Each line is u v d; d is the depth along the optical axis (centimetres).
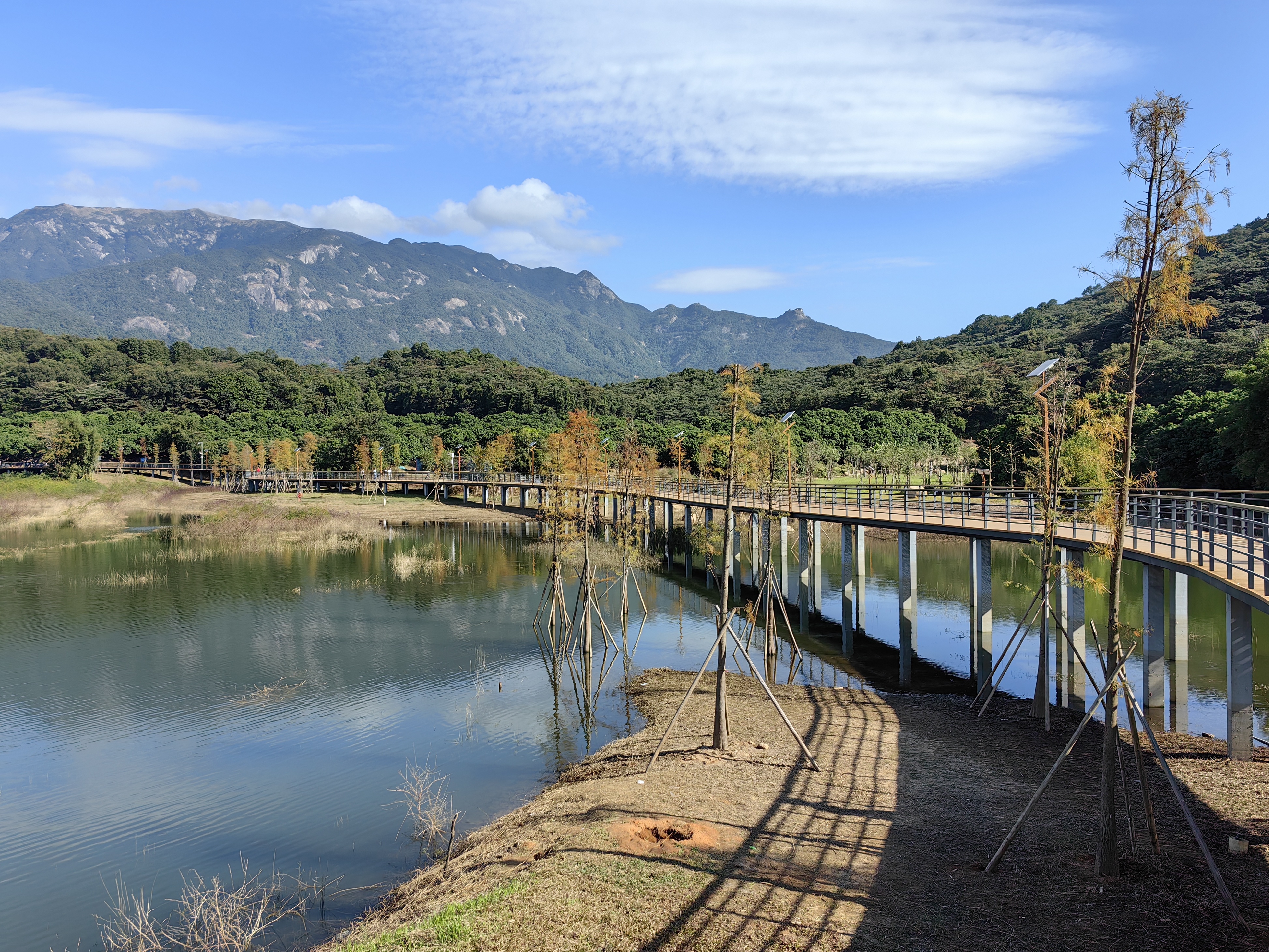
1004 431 6994
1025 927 1005
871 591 4228
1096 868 1136
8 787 1947
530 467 9144
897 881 1150
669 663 2948
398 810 1778
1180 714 2059
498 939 1030
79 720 2395
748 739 1916
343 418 15038
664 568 5125
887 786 1566
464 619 3672
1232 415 3991
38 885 1516
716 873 1187
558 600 3066
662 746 1891
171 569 4928
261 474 10781
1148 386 6719
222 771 2023
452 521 7588
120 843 1670
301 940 1288
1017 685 2586
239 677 2809
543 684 2698
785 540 4122
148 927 1349
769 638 2616
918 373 12506
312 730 2298
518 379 18638
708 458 6356
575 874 1195
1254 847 1213
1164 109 1027
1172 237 1043
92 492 9312
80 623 3581
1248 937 952
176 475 11600
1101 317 13750
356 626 3525
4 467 11081
